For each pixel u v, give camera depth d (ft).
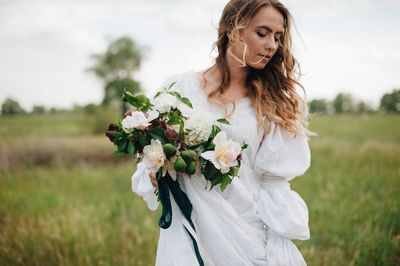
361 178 25.72
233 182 7.84
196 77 8.52
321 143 44.98
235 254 7.50
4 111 133.28
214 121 7.51
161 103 7.28
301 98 8.54
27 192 25.49
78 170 36.22
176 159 7.16
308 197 21.65
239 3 8.02
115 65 197.67
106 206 21.24
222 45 8.38
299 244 15.42
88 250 15.08
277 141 8.04
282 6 7.89
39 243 15.60
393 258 14.15
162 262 7.74
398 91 94.84
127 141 7.28
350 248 14.69
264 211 7.93
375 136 60.70
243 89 8.35
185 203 7.61
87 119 103.09
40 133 89.45
